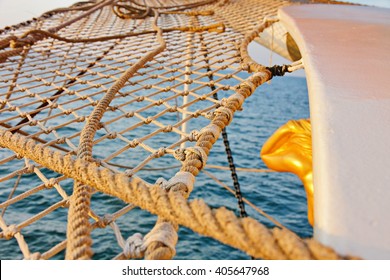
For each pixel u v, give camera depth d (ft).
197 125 64.59
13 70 13.88
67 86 11.86
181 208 4.20
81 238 4.58
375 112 5.31
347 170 4.19
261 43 20.53
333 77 6.54
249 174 41.27
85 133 7.63
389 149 4.54
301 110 101.86
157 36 16.53
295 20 11.78
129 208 5.55
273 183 39.22
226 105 8.36
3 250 23.06
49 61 14.82
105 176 5.08
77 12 24.36
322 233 3.59
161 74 12.18
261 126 71.87
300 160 9.95
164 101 9.77
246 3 22.11
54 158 5.94
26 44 15.90
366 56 7.86
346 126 4.97
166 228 4.51
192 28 17.60
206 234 4.04
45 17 22.39
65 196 6.22
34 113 10.04
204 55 14.23
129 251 4.41
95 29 20.29
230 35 16.51
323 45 8.70
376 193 3.90
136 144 7.52
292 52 19.43
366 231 3.52
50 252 4.90
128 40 17.66
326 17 12.57
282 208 34.22
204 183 37.32
